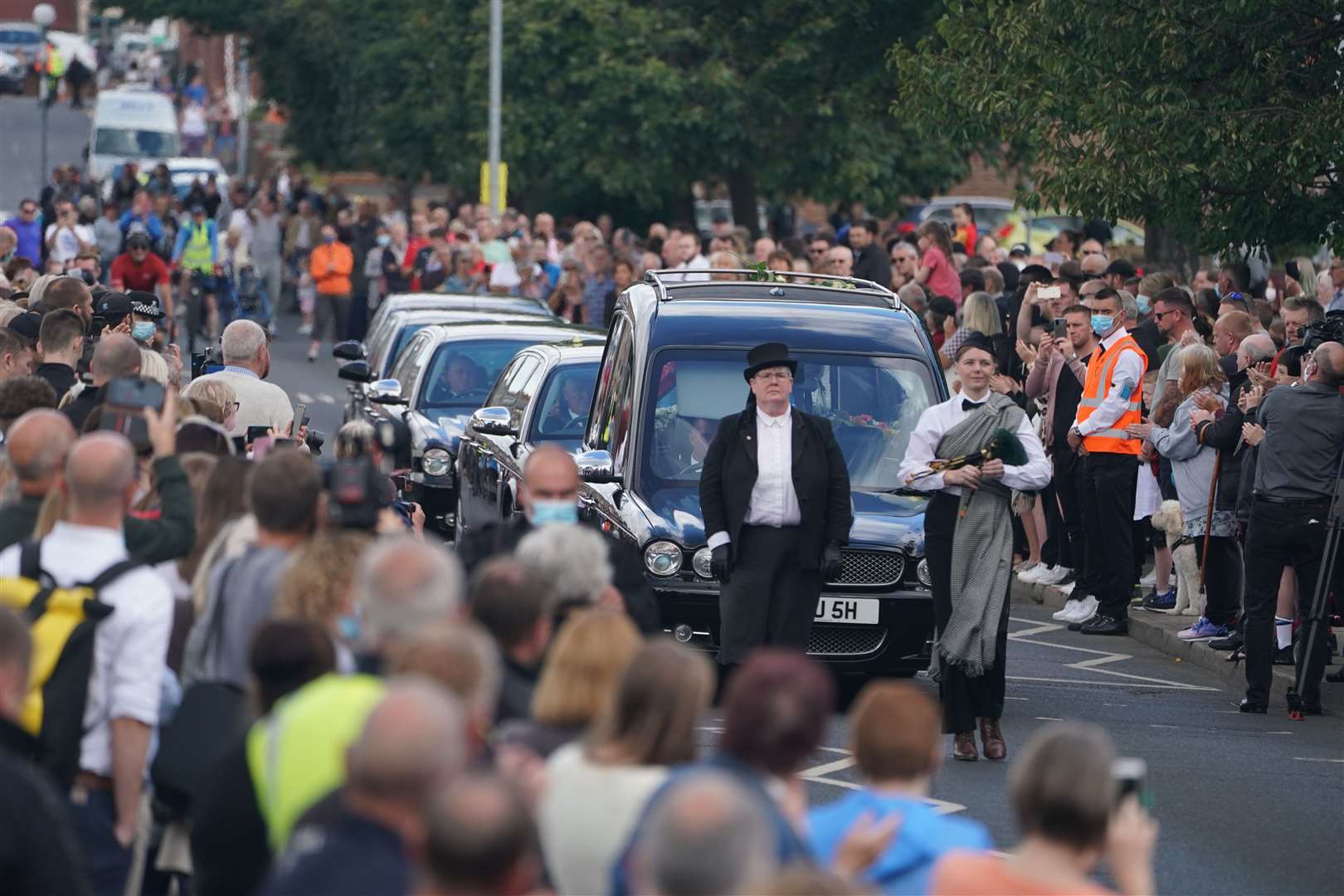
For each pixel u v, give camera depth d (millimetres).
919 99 59594
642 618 23062
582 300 79938
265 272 108438
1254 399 39188
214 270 95938
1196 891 24172
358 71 132500
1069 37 54312
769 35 106875
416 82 122562
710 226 132000
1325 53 50781
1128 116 50781
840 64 105375
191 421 24531
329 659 16406
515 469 41906
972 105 56938
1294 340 42406
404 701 12969
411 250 100188
